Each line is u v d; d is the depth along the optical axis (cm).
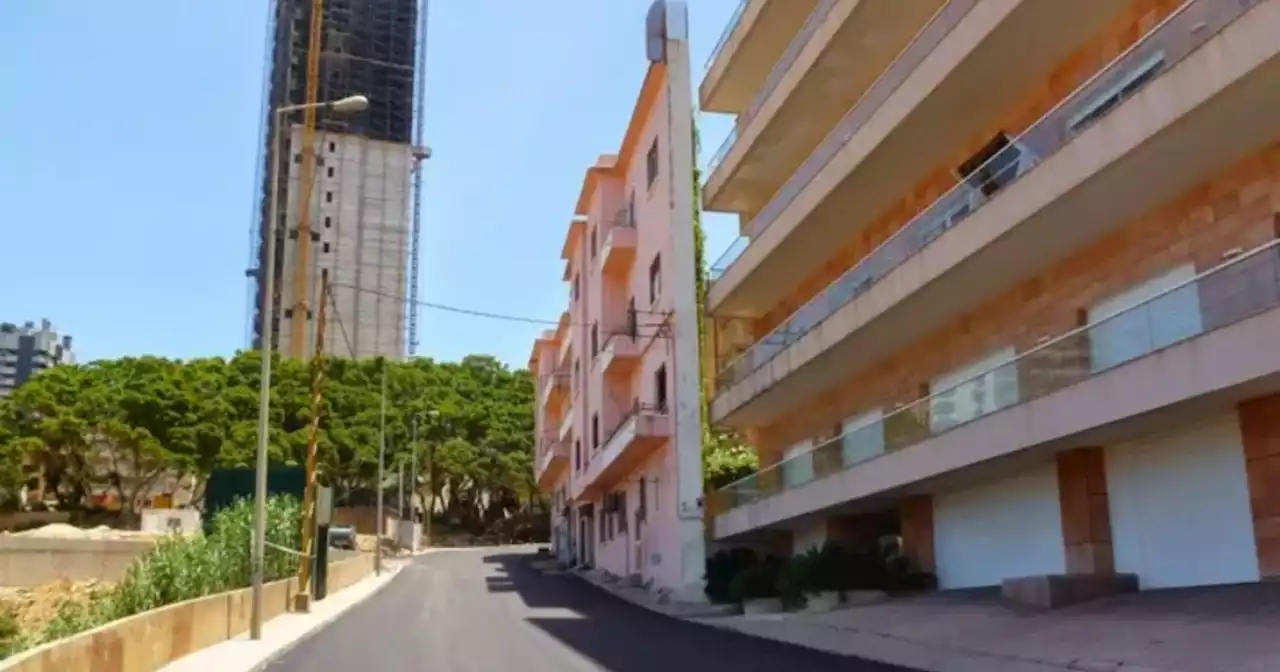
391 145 10162
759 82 2998
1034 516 1878
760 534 3062
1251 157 1401
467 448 8094
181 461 6669
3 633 2600
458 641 1861
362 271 9662
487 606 2836
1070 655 1230
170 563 2039
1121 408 1429
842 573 2283
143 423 6744
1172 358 1341
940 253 1858
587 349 4531
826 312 2369
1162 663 1084
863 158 2145
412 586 3762
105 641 1203
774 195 2958
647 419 3244
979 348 2033
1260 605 1222
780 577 2498
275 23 10369
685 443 3147
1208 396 1314
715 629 2075
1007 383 1705
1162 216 1560
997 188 1719
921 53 1930
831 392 2733
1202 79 1269
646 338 3566
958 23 1791
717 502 3091
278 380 7619
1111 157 1418
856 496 2222
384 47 10656
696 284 3272
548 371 6425
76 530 5050
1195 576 1503
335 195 9744
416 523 7188
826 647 1648
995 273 1853
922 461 1952
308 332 8356
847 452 2286
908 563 2291
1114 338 1460
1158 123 1334
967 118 1988
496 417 8544
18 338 16988
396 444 7875
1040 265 1819
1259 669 968
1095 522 1683
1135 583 1609
